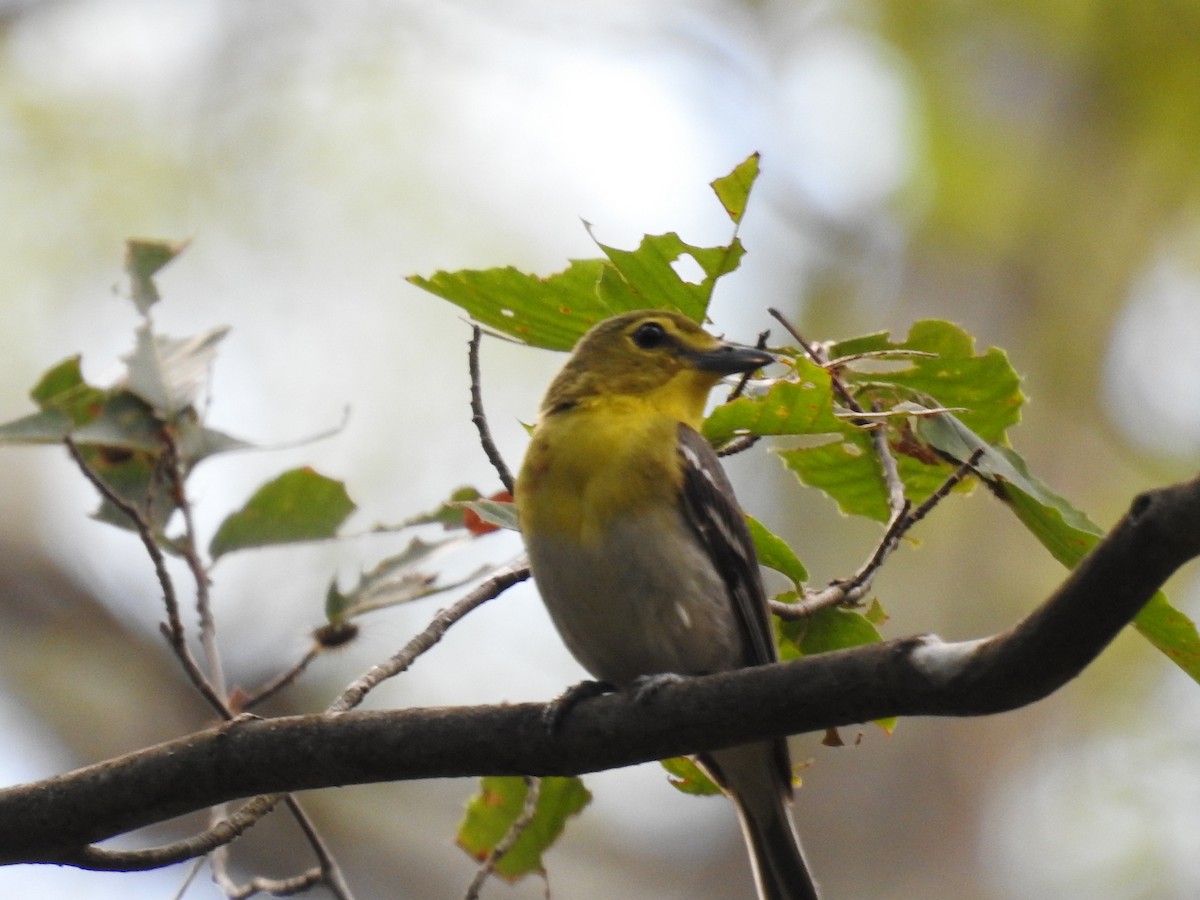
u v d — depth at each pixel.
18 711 16.36
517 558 7.82
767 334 7.99
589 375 7.89
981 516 15.81
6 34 17.17
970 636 15.36
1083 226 17.69
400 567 7.87
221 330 8.56
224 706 6.55
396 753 6.14
